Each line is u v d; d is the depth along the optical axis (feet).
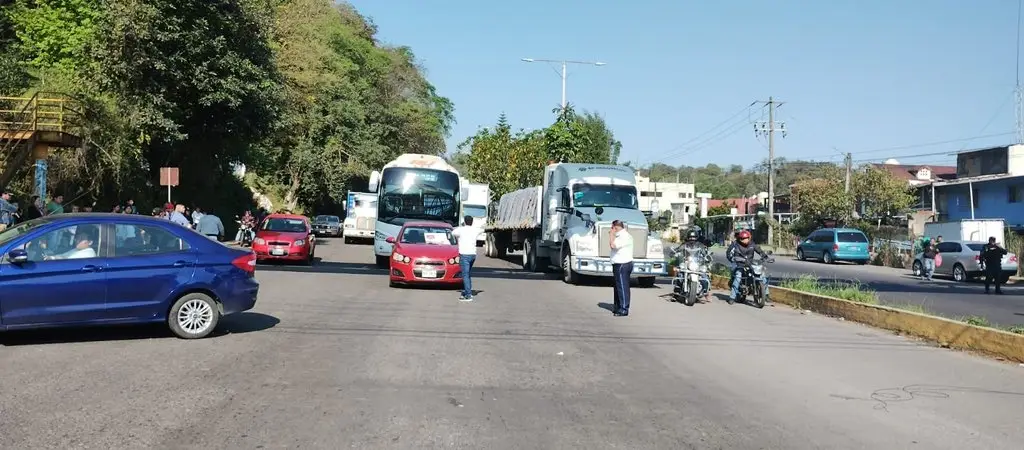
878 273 104.94
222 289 33.35
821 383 28.12
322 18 170.30
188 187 122.31
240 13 100.37
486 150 156.97
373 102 181.98
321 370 27.61
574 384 26.91
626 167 75.36
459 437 20.02
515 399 24.45
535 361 30.89
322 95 163.84
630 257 46.37
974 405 25.20
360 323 39.27
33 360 27.91
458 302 50.49
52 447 18.24
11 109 79.97
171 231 33.01
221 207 139.95
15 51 98.43
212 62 97.86
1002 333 34.27
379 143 178.81
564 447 19.49
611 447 19.61
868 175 166.71
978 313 54.49
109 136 86.02
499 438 20.08
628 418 22.52
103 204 92.68
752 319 46.65
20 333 33.35
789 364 31.76
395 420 21.43
